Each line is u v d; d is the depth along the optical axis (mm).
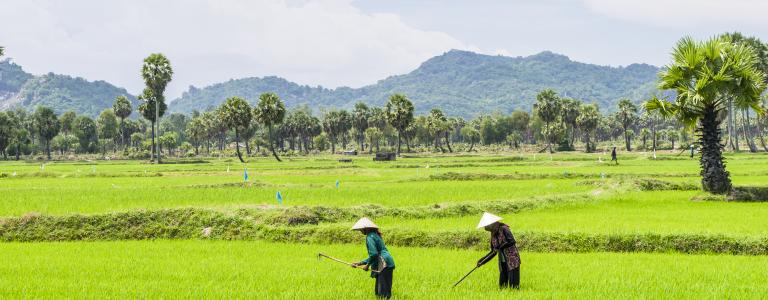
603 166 77062
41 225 27328
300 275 17375
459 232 23812
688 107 38875
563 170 67875
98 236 26812
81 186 50625
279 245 24031
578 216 29344
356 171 72688
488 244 22969
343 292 15195
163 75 119938
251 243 24734
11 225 27297
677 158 96000
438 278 16984
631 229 23766
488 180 55531
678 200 36312
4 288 15633
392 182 54156
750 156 92938
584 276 16906
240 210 29234
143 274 17547
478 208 32750
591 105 171375
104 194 40781
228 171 75062
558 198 36281
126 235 26875
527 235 22891
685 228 24047
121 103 194875
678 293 14500
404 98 153125
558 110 170000
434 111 193875
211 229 27000
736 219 27062
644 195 39031
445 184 49719
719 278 16281
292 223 27562
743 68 36750
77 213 28641
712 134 37594
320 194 40438
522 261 19641
